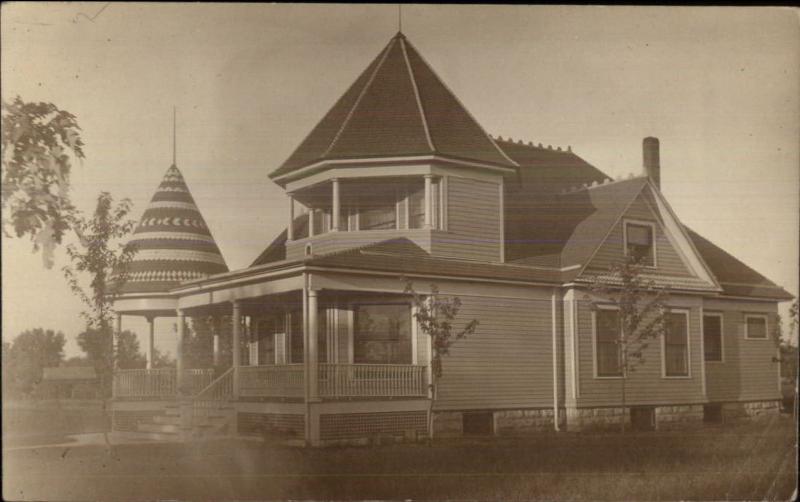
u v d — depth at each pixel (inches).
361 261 633.6
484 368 687.7
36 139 442.6
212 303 703.7
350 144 696.4
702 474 503.5
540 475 494.6
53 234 445.7
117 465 531.5
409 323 675.4
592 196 821.9
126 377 730.2
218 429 661.9
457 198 705.0
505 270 709.3
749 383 861.8
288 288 629.0
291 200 735.1
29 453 590.6
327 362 674.8
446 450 581.0
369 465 520.4
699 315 811.4
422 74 743.1
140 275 733.9
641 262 763.4
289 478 486.9
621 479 486.9
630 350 762.2
